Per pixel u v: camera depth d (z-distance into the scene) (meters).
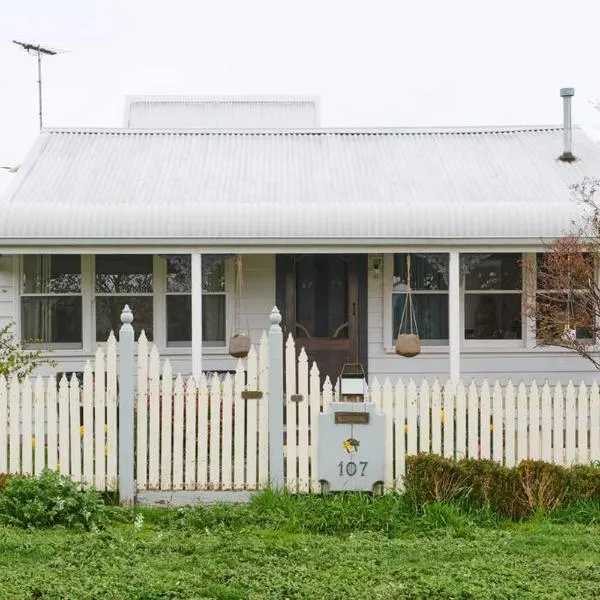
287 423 9.20
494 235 12.14
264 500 8.65
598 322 11.68
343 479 9.01
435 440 9.16
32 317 13.32
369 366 13.73
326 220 12.13
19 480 8.37
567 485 8.55
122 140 15.73
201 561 6.99
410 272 13.79
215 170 14.41
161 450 9.13
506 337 13.72
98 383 9.15
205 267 13.63
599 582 6.48
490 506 8.38
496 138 15.95
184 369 13.52
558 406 9.31
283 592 6.25
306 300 13.82
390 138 16.05
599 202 12.66
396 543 7.50
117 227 12.02
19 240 12.04
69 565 6.77
